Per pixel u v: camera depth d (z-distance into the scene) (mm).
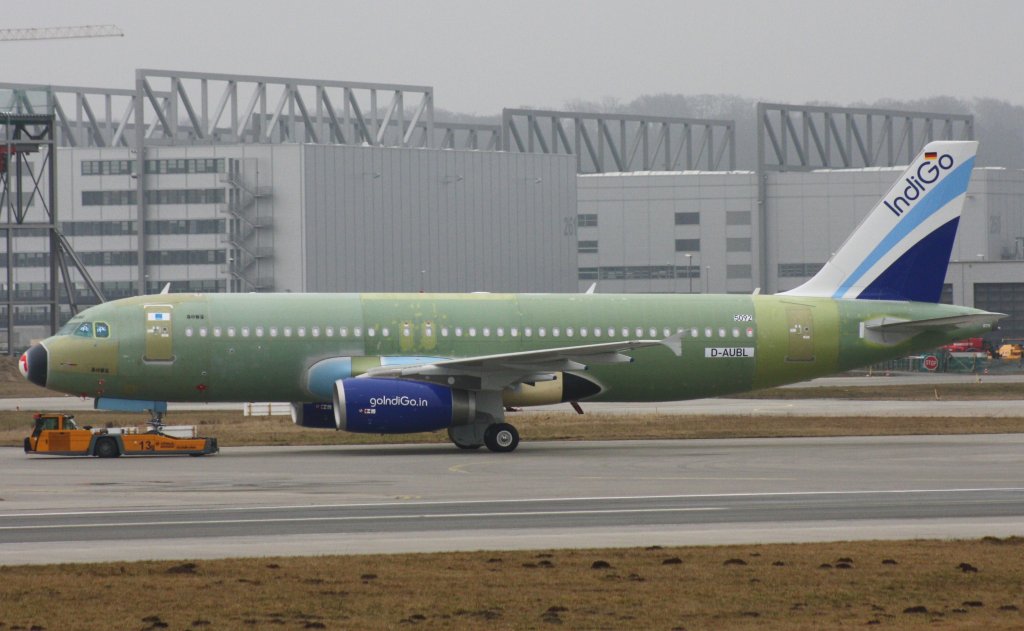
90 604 80625
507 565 92875
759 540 105750
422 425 188500
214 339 195125
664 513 121312
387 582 87000
